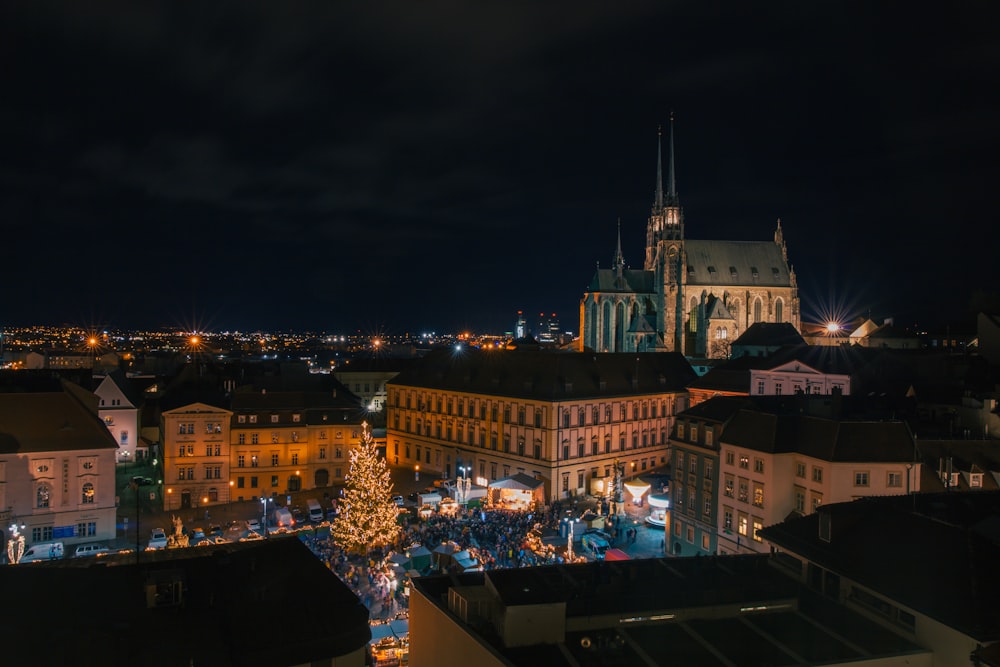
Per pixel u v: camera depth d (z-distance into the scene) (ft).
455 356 509.76
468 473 467.11
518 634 122.62
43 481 321.73
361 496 291.58
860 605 141.49
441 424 492.13
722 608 137.59
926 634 126.11
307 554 176.86
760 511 270.05
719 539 291.17
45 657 112.57
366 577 261.44
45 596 133.28
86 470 329.72
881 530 154.61
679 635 129.08
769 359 476.54
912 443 253.44
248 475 418.10
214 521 364.79
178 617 139.23
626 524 356.59
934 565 137.39
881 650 124.57
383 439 557.33
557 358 442.91
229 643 133.39
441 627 136.67
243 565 168.25
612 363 472.03
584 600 133.39
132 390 535.60
